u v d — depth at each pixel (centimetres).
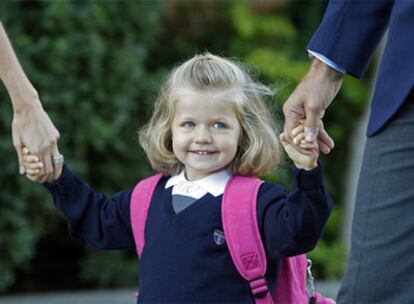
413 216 455
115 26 1035
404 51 458
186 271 494
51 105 982
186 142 514
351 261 476
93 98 1012
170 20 1249
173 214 511
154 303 497
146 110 1062
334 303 539
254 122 525
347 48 486
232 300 490
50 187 552
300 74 1184
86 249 1092
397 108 455
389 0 483
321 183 462
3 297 992
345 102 1234
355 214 477
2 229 967
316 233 467
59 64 981
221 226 498
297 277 527
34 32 1006
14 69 550
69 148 999
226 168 527
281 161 562
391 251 459
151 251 509
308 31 1270
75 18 1002
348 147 1244
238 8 1232
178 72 530
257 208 496
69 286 1120
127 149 1063
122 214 543
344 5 487
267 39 1241
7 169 950
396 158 459
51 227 1073
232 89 517
